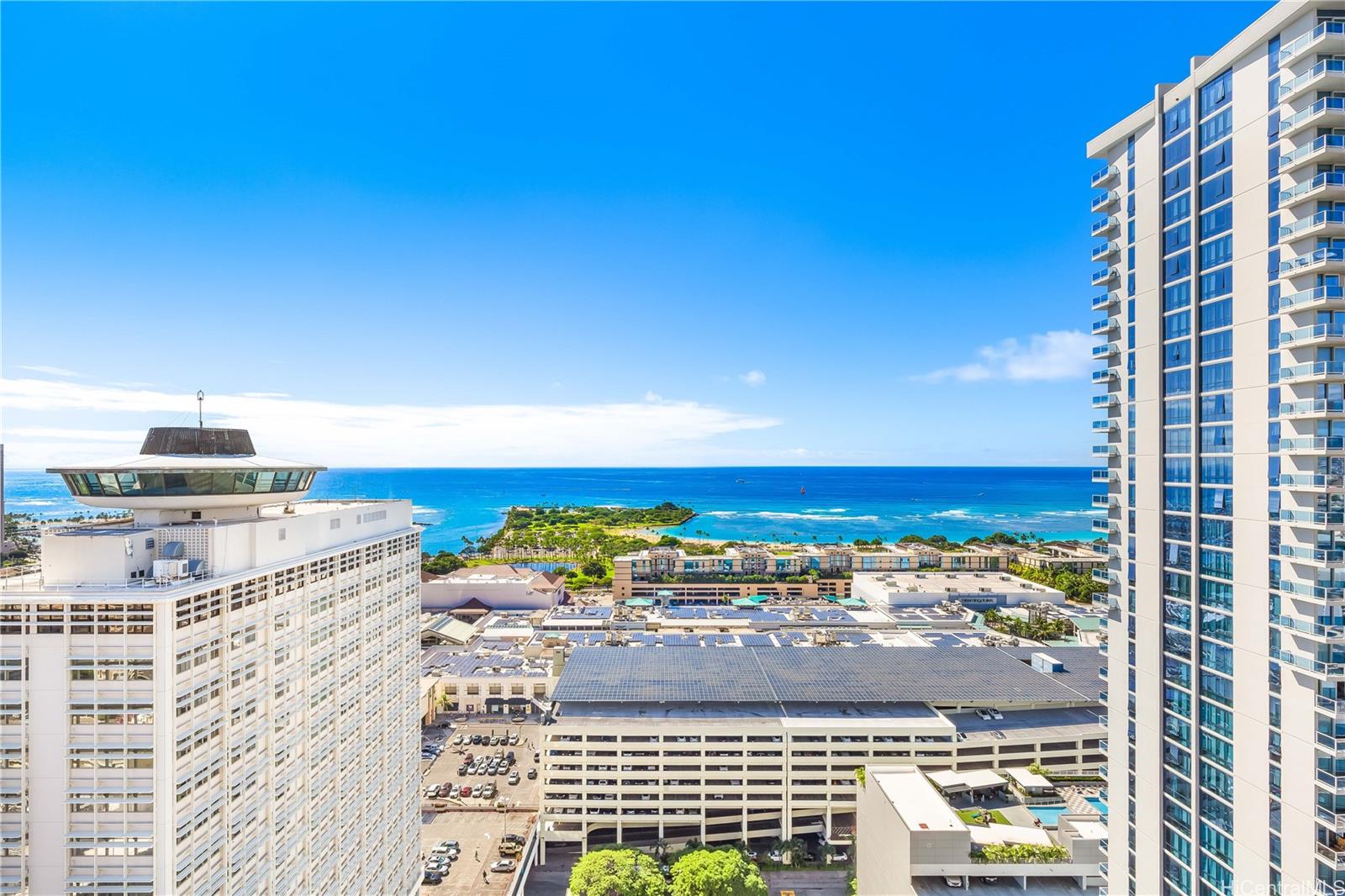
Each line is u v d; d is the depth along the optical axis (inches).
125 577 2081.7
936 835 3368.6
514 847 4766.2
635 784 5034.5
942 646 6560.0
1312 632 2031.3
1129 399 2763.3
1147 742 2691.9
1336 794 2003.0
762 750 5032.0
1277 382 2132.1
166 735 1993.1
